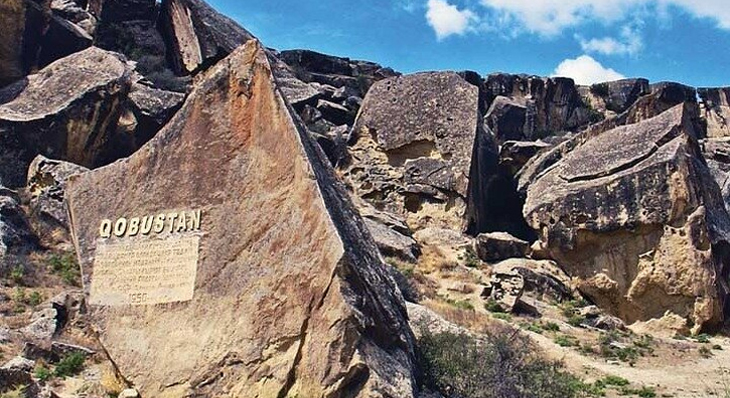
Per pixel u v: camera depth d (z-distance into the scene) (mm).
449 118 36656
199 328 12945
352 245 12758
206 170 14133
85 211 15094
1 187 28109
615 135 31656
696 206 27734
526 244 30656
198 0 43531
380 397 11211
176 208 14172
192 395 12492
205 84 14648
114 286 14102
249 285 12797
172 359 12914
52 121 31250
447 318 21938
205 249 13516
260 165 13625
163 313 13375
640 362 21625
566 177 30688
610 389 18453
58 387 14703
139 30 44094
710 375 20469
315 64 51969
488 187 39062
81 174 15562
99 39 42344
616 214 28297
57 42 38031
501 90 52906
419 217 35062
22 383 13992
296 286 12273
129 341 13461
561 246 29047
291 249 12617
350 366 11391
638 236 28188
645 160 29250
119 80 32906
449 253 31172
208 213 13805
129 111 35375
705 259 27094
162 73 40344
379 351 11961
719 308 26891
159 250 13953
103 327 13797
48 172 28812
